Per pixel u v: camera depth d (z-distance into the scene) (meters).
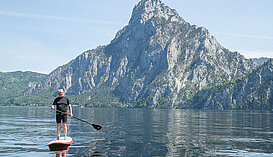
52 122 47.97
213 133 30.95
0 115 80.00
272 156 17.78
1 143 22.05
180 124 46.25
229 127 40.22
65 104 19.59
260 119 70.44
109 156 16.97
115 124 45.09
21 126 38.66
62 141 18.88
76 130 33.00
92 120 57.28
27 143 22.06
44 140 23.84
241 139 25.78
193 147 20.72
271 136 28.48
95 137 26.19
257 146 21.59
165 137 26.75
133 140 24.34
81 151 18.45
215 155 17.77
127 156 17.06
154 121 55.88
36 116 73.88
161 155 17.52
